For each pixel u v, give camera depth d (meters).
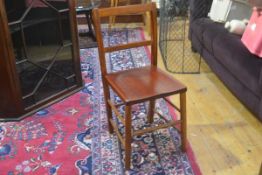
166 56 3.04
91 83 2.51
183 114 1.60
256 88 1.74
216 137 1.82
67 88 2.32
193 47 3.08
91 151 1.71
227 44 2.14
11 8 1.79
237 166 1.59
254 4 2.10
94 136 1.84
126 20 4.29
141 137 1.82
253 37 1.92
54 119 2.01
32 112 2.07
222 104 2.18
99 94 2.33
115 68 2.76
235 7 2.51
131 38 3.63
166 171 1.56
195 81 2.55
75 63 2.32
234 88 2.10
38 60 2.07
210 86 2.46
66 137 1.83
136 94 1.45
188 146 1.74
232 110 2.10
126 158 1.54
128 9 1.60
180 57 3.05
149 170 1.57
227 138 1.81
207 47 2.53
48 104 2.16
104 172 1.56
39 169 1.58
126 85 1.54
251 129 1.89
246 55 1.90
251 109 1.91
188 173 1.54
